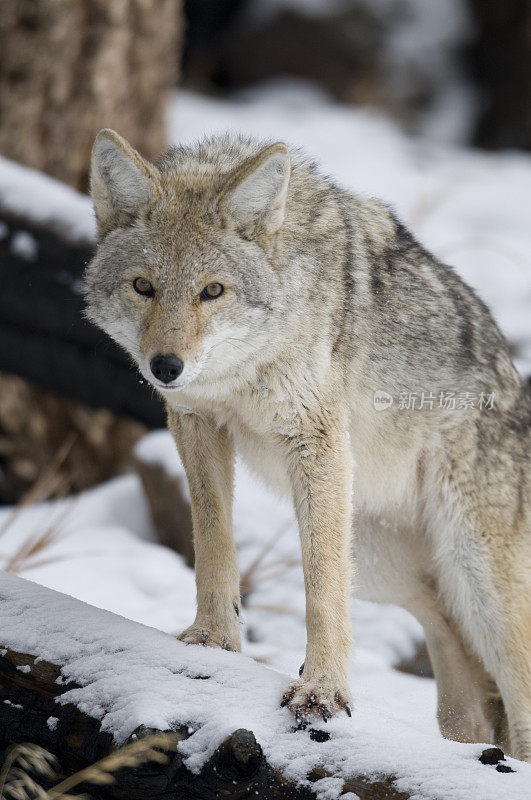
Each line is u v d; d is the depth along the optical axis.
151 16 15.40
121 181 7.28
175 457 11.71
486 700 9.05
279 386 7.31
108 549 11.33
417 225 19.31
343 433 7.54
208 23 32.25
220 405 7.62
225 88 31.34
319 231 7.69
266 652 9.48
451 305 8.72
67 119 14.76
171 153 8.13
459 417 8.52
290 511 11.69
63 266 12.15
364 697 9.09
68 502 13.12
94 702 5.67
